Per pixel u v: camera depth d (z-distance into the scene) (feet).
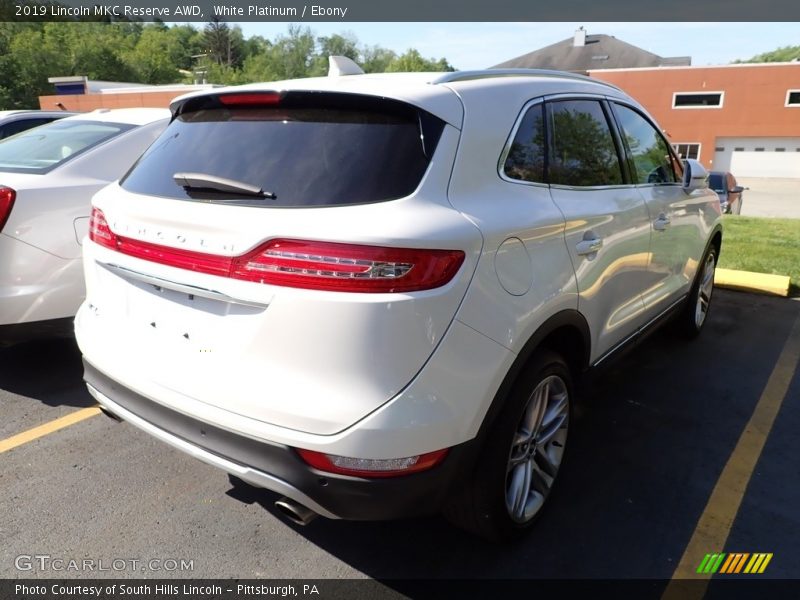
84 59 251.80
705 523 8.71
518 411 7.42
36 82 222.07
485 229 6.66
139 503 9.01
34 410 11.71
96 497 9.12
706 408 12.23
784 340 16.11
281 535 8.43
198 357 6.86
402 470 6.23
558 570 7.81
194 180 7.10
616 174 10.36
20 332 11.39
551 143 8.66
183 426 7.03
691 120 133.80
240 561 7.93
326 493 6.24
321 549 8.18
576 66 177.37
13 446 10.44
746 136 130.52
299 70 360.07
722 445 10.84
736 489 9.54
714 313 18.37
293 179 6.68
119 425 11.23
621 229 9.71
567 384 8.68
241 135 7.50
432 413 6.25
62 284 11.62
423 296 6.05
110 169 12.75
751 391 13.02
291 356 6.17
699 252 14.40
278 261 6.12
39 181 11.59
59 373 13.38
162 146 8.33
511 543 8.25
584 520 8.76
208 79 312.09
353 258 5.91
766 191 111.24
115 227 7.75
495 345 6.82
